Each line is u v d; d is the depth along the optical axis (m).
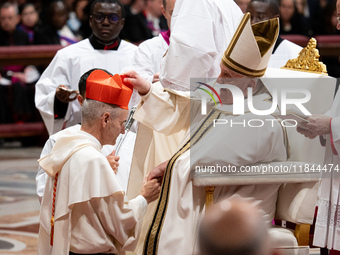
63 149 11.09
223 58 11.24
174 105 11.92
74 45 18.47
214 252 5.18
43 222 11.46
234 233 5.19
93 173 10.73
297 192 11.31
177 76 12.02
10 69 34.75
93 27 18.23
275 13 16.56
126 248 11.08
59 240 10.93
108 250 11.06
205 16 12.33
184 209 11.11
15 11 34.12
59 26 33.84
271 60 17.81
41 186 15.39
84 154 10.88
